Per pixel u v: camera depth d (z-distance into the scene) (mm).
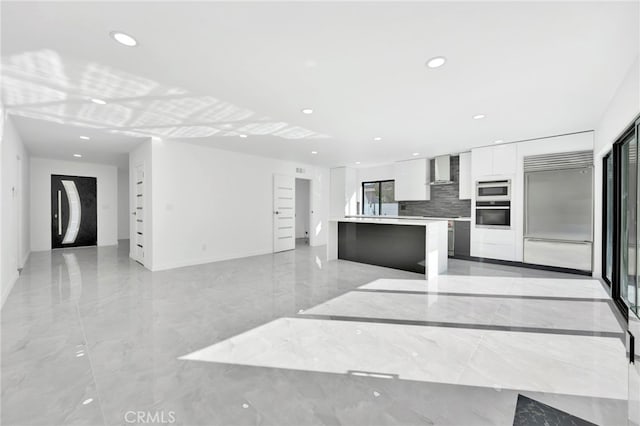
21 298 3311
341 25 1812
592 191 4215
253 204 6320
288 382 1748
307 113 3488
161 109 3301
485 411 1500
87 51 2084
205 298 3330
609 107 3201
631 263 2898
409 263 4750
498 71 2432
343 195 8008
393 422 1425
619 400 1579
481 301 3217
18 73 2406
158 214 4758
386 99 3045
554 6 1637
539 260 4719
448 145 5250
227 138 4770
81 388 1668
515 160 4957
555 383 1737
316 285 3879
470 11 1679
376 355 2064
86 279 4172
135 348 2148
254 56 2184
